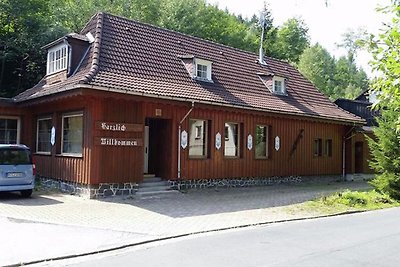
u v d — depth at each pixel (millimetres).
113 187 15891
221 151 19766
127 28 19562
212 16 48156
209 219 12438
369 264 7711
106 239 9617
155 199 15797
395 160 19266
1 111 19531
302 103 24422
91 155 15352
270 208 14844
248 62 24797
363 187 22609
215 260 7879
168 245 9305
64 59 18109
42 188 17797
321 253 8516
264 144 22250
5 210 12664
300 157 23922
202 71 20312
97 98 15453
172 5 44938
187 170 18344
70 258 8125
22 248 8578
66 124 17672
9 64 29172
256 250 8750
